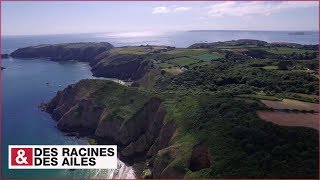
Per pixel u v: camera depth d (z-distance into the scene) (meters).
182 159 76.81
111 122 111.19
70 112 122.94
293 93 104.44
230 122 81.00
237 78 127.69
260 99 94.56
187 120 90.62
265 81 117.44
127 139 106.62
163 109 104.69
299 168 64.56
